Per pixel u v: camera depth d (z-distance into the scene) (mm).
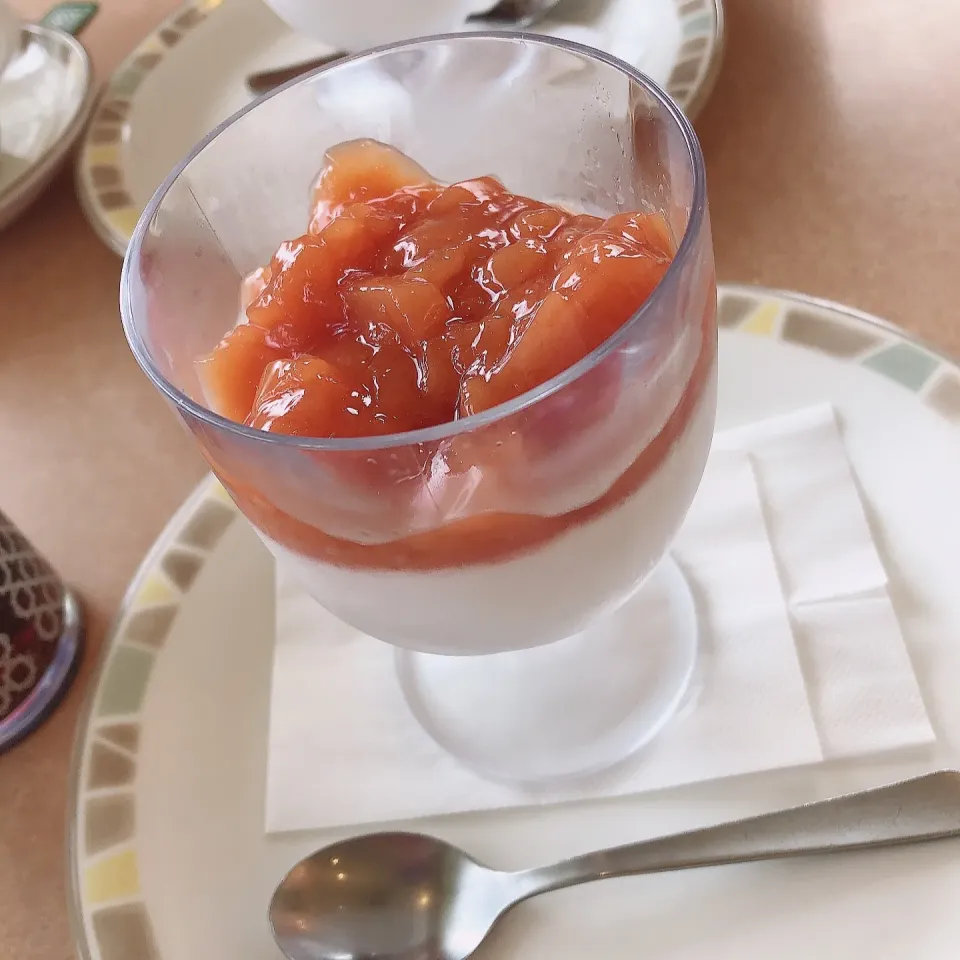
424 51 209
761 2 364
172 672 226
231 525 250
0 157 377
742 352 252
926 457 223
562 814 194
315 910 185
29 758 229
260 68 401
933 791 173
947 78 311
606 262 156
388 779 204
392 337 171
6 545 233
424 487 147
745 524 222
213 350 187
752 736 193
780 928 169
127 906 191
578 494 155
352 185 219
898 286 262
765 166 305
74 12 481
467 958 176
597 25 370
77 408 304
